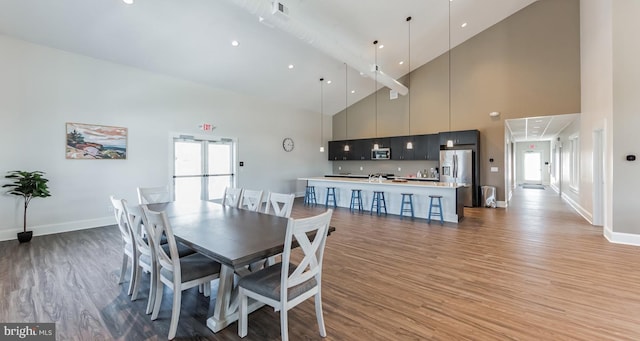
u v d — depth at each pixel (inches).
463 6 222.7
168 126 229.9
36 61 168.7
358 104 375.2
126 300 93.8
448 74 300.0
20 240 157.5
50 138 174.4
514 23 262.1
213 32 186.2
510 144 358.9
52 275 113.3
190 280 77.5
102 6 150.7
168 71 223.6
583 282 104.3
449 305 89.0
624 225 151.6
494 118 274.8
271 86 284.5
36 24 156.1
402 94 320.2
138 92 212.4
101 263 126.8
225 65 229.3
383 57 277.4
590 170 205.8
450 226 196.2
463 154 276.5
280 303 66.5
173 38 184.5
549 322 79.0
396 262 127.2
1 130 158.9
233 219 102.7
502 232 178.7
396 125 340.5
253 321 82.0
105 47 182.5
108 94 197.5
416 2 200.8
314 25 201.5
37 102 169.5
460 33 269.7
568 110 239.3
